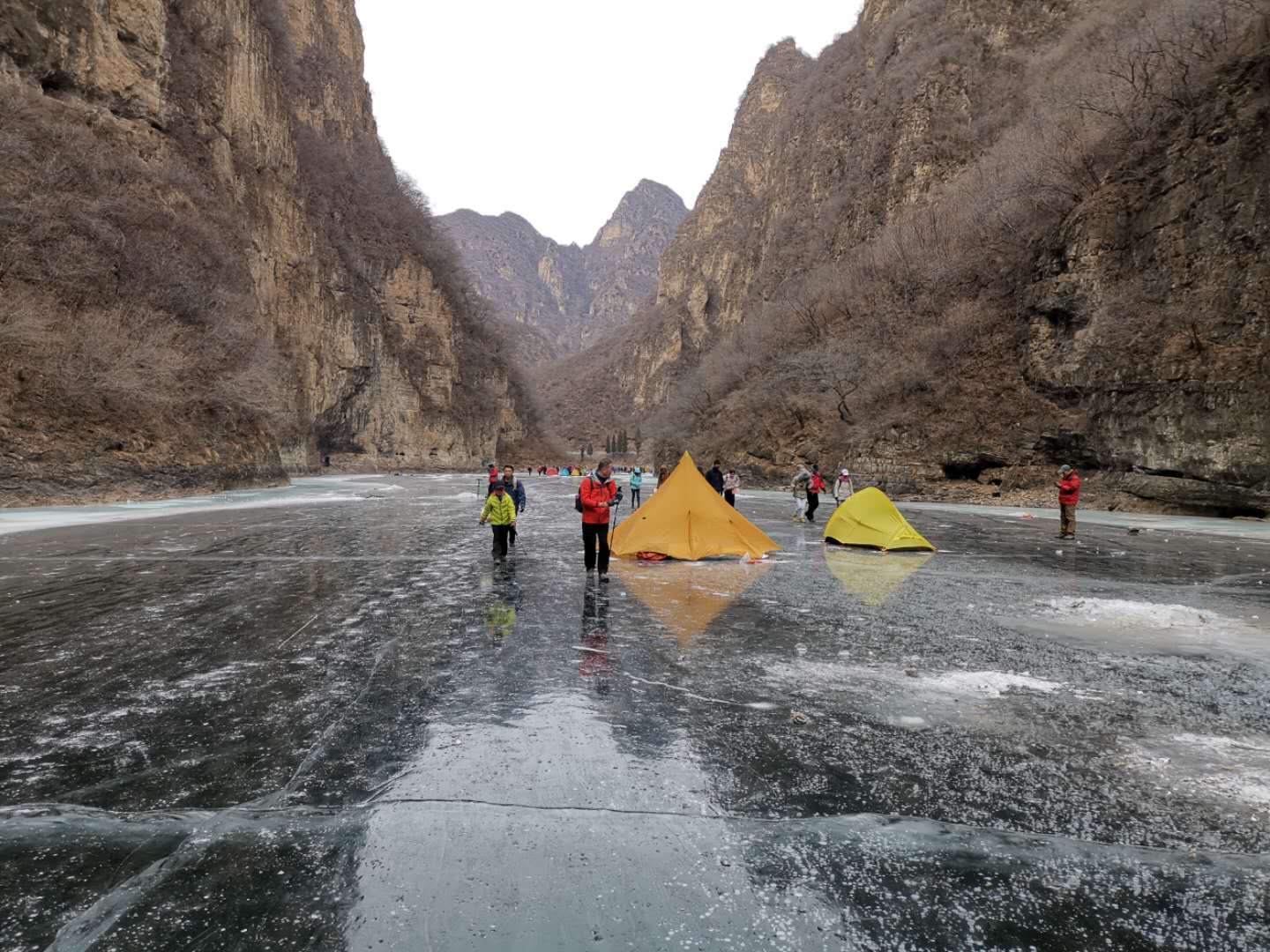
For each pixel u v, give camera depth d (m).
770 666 5.41
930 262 42.47
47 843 2.79
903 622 6.98
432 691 4.73
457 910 2.39
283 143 58.47
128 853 2.73
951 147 58.06
